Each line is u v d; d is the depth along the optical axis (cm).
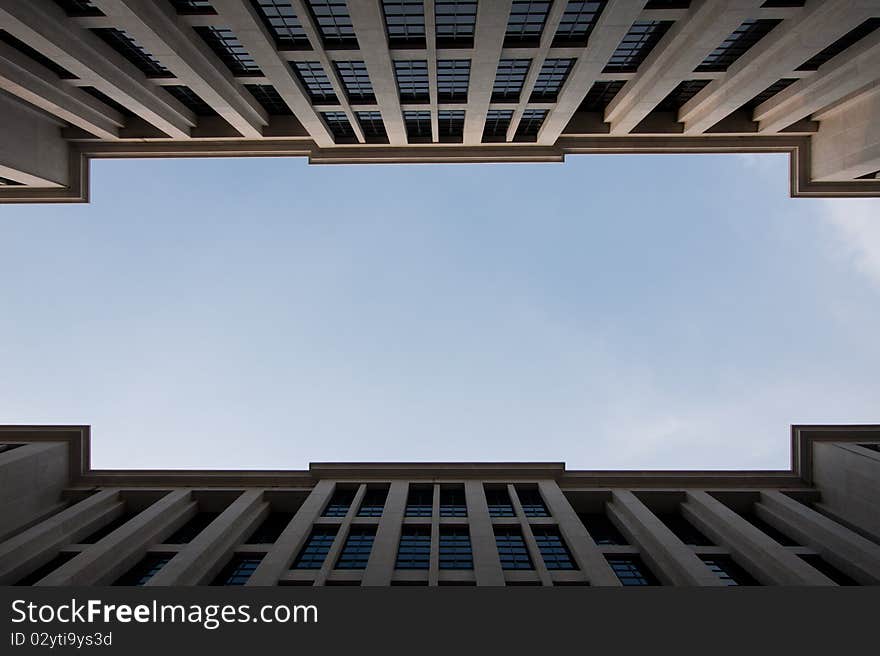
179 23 2325
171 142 3509
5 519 2794
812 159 3500
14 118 2984
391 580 2355
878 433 3322
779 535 3027
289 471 3453
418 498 3281
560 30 2452
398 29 2441
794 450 3409
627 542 2925
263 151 3575
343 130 3519
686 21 2302
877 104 2936
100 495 3159
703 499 3148
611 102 3306
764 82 2681
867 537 2844
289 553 2514
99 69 2539
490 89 2808
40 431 3316
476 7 2262
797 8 2200
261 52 2466
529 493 3344
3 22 2084
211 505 3309
